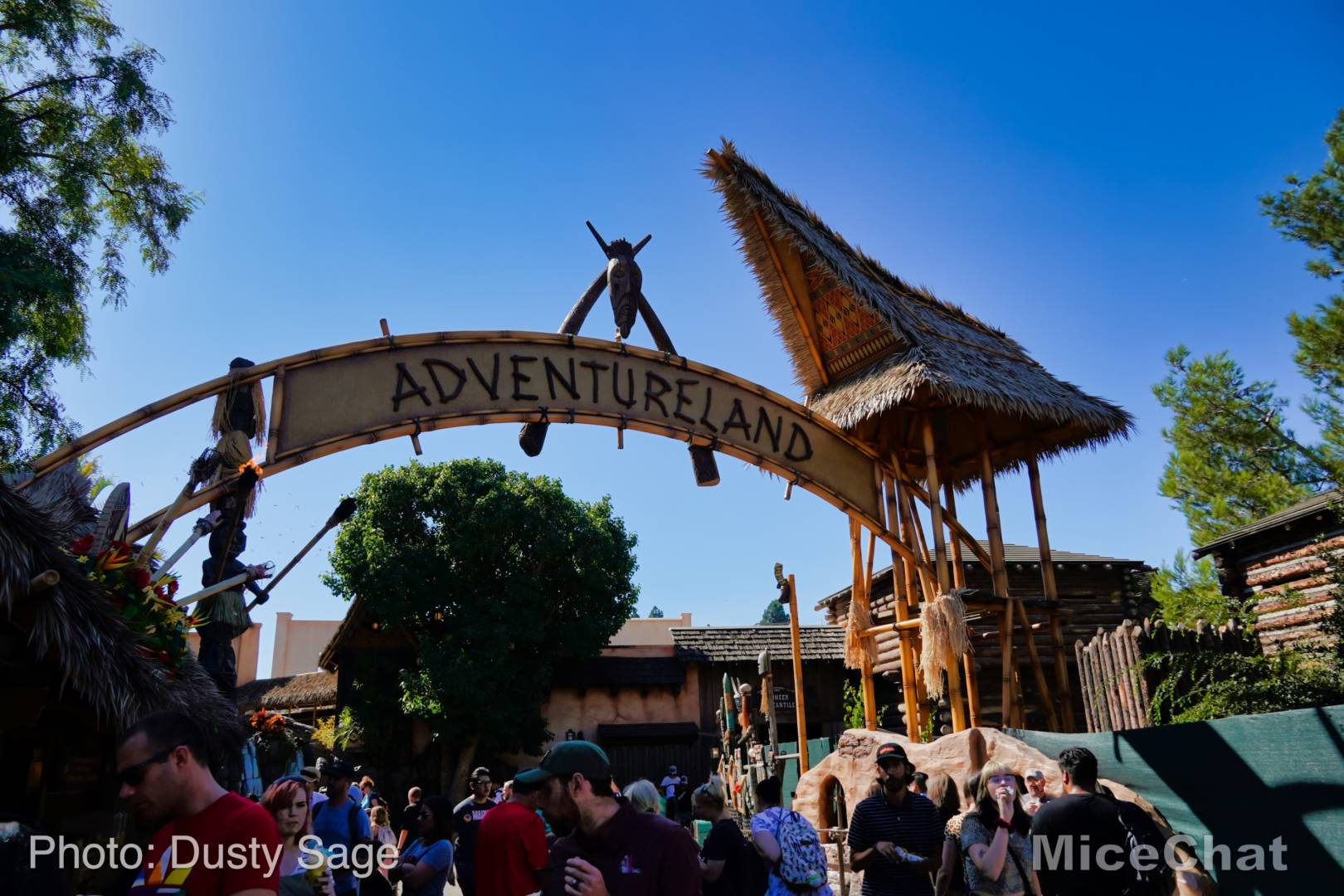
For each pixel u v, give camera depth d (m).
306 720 29.62
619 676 27.69
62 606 4.89
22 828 3.27
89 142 11.00
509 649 25.70
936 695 11.45
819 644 28.91
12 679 5.08
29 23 10.06
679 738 27.27
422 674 24.28
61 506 7.79
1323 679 8.98
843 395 12.84
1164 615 16.91
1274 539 13.95
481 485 26.36
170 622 6.20
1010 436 13.73
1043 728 15.39
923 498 12.86
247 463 8.16
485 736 24.41
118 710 5.02
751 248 13.42
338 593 26.19
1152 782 6.91
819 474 12.30
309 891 4.77
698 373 11.73
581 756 3.55
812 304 13.59
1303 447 20.03
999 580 12.43
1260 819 6.01
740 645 28.73
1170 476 21.84
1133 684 10.15
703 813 5.93
